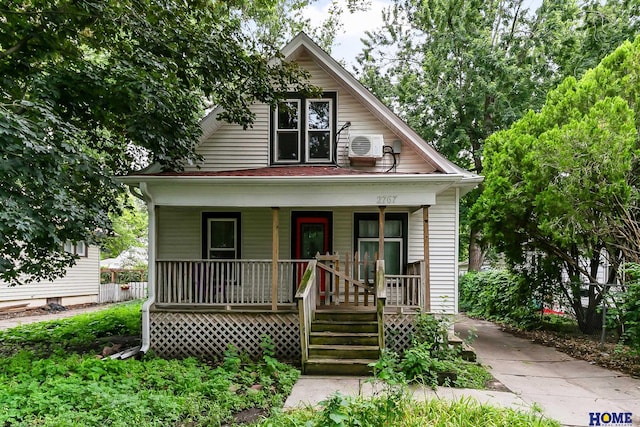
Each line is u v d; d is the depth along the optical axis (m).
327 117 9.97
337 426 3.51
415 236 9.66
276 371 6.44
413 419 4.10
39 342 8.89
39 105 6.68
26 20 8.04
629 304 7.50
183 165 9.48
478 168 20.20
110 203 9.38
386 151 9.76
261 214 9.90
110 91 8.44
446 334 7.29
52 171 6.62
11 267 7.02
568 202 8.50
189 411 4.73
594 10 16.02
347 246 9.78
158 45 8.38
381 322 6.87
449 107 18.45
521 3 19.05
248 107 9.48
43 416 4.39
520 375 6.84
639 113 8.80
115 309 14.38
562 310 12.44
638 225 8.59
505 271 13.91
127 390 5.25
